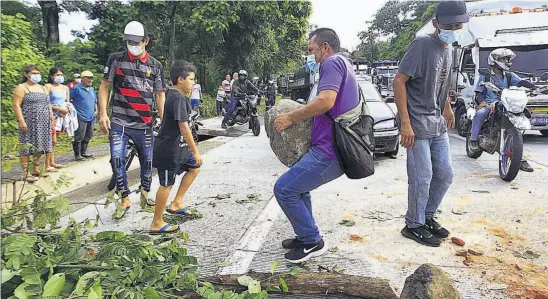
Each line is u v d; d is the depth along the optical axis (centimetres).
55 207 305
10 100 927
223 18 1902
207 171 720
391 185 604
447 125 441
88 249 291
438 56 373
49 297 217
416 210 390
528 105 974
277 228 439
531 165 717
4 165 324
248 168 739
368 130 336
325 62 328
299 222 347
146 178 521
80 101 859
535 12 1120
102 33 1750
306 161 335
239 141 1083
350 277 285
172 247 300
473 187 579
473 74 1106
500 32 1107
